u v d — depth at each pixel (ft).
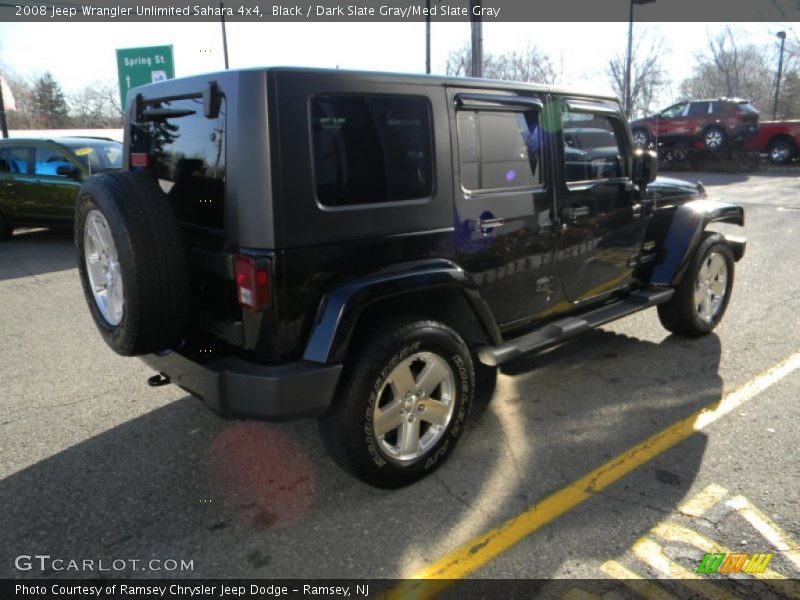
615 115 14.64
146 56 47.80
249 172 8.89
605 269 14.90
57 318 20.88
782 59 116.47
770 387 14.16
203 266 9.94
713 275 17.28
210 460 11.64
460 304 11.25
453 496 10.39
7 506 10.28
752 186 57.88
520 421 12.91
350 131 9.70
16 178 34.12
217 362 9.59
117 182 9.59
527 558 8.86
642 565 8.66
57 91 194.29
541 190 12.73
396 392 10.18
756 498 10.09
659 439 12.02
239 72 8.96
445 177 10.87
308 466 11.39
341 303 9.32
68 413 13.70
